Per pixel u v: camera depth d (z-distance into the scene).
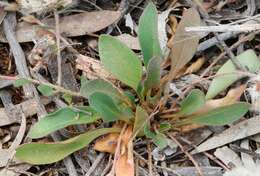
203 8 0.49
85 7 0.50
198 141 0.45
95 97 0.41
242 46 0.48
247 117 0.46
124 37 0.49
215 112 0.43
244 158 0.45
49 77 0.47
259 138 0.45
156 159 0.45
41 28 0.48
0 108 0.46
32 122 0.46
